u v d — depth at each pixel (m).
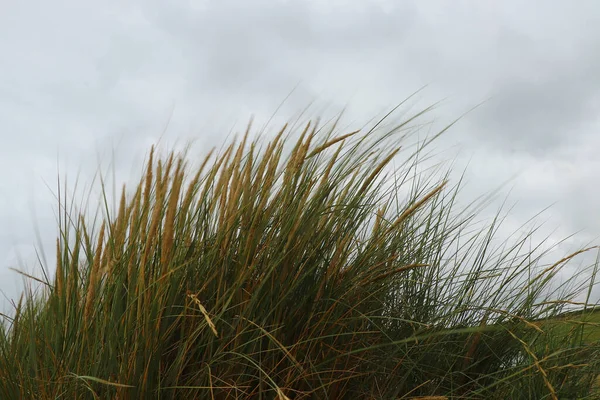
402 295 2.68
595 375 2.69
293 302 2.42
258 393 2.29
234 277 2.35
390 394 2.50
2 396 2.31
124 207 2.29
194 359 2.32
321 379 2.40
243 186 2.39
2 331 2.46
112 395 2.22
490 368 2.68
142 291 2.21
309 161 2.49
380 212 2.68
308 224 2.43
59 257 2.31
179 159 2.22
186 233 2.35
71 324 2.31
